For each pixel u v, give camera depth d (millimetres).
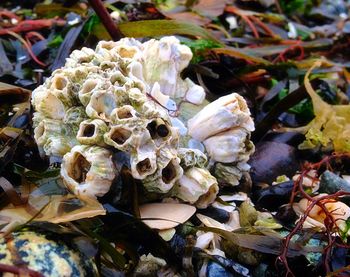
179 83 283
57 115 243
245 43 429
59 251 205
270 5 524
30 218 214
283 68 387
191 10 424
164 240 224
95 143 228
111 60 258
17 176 248
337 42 461
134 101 230
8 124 271
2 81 340
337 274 225
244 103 260
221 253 235
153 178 228
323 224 258
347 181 293
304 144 315
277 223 256
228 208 256
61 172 228
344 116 319
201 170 243
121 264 215
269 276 232
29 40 402
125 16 390
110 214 225
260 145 314
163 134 233
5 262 197
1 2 480
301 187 255
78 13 418
